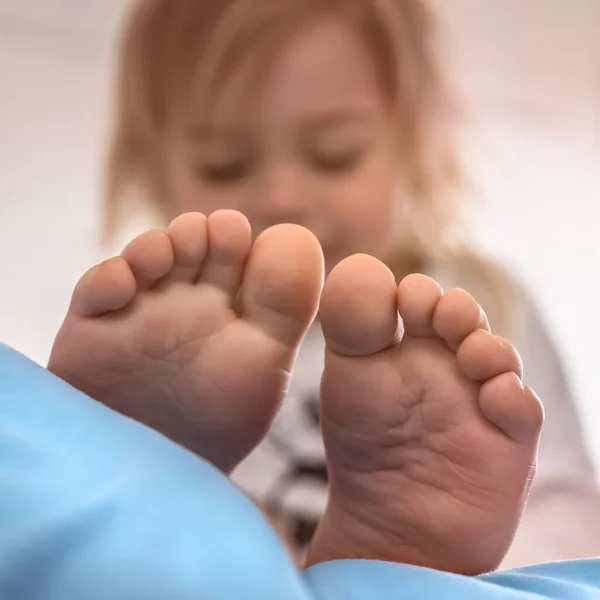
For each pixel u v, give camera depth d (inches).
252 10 34.9
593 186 48.1
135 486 11.4
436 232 41.8
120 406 17.6
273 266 17.2
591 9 49.5
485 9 46.9
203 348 17.4
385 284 15.9
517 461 16.0
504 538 16.5
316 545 17.8
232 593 10.1
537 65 48.4
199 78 34.9
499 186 46.4
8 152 41.2
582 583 14.9
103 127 42.3
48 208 41.1
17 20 41.8
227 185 35.1
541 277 45.4
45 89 42.1
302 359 34.0
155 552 10.4
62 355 17.1
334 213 34.0
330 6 35.6
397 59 38.1
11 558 10.4
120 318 17.1
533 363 38.0
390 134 37.3
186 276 17.5
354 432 16.7
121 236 41.8
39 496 11.2
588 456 36.1
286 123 34.4
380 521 17.0
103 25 42.8
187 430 17.9
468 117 45.5
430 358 16.1
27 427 12.7
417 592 12.6
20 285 39.2
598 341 44.5
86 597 10.0
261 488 30.8
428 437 16.3
